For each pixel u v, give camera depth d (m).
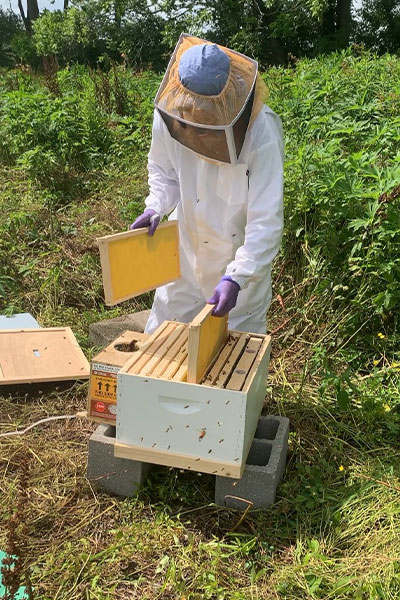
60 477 2.80
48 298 4.44
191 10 20.45
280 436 2.81
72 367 3.57
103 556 2.38
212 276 3.16
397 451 3.00
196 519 2.60
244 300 3.06
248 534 2.51
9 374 3.42
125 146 7.24
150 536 2.47
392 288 3.66
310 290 4.06
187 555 2.39
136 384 2.48
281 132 2.86
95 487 2.73
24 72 11.77
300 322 3.96
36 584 2.24
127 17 21.80
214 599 2.25
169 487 2.73
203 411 2.44
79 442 3.05
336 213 3.93
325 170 4.23
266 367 2.86
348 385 3.33
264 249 2.68
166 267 3.05
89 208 5.95
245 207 2.88
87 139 7.17
